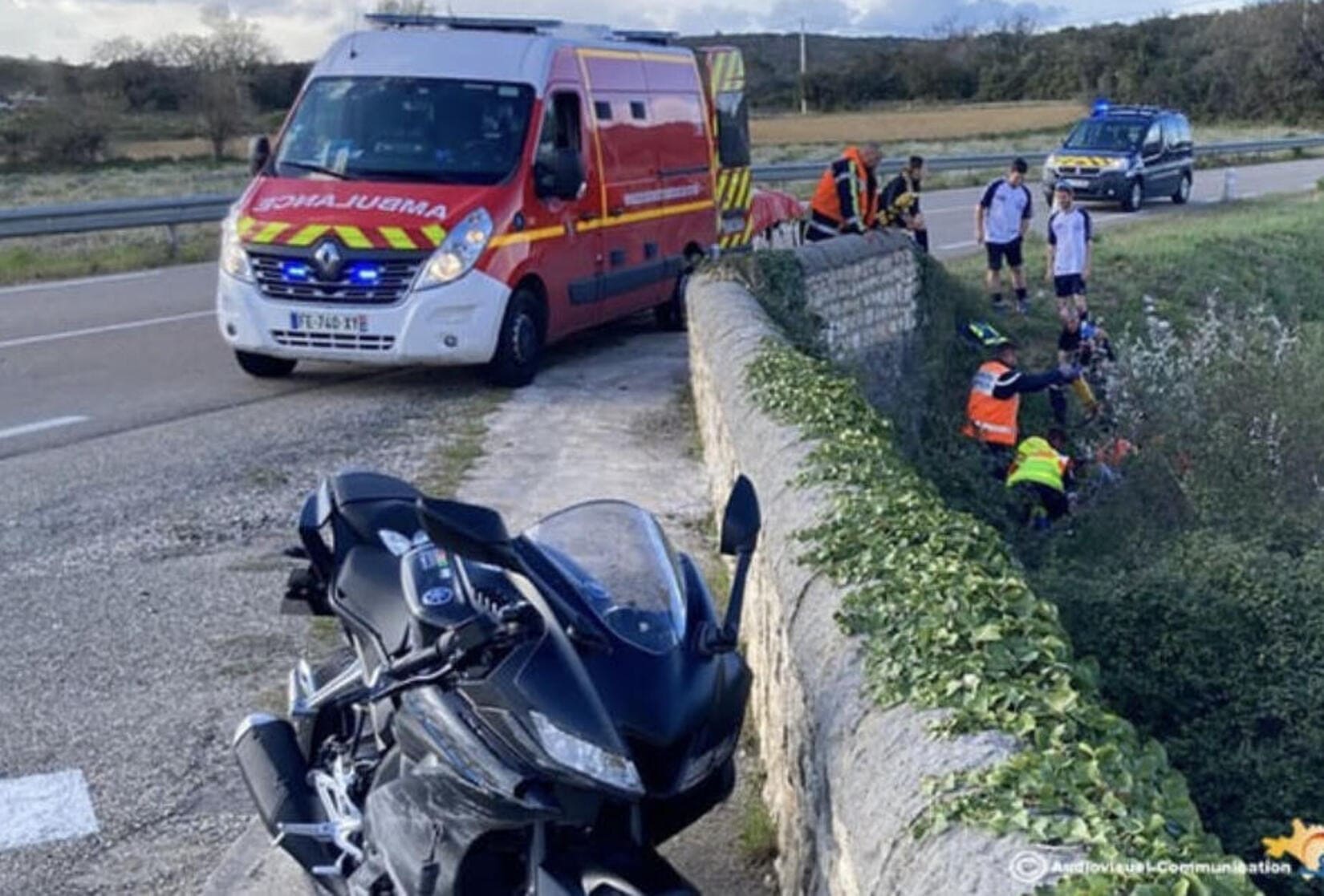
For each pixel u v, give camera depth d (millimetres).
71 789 5336
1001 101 79062
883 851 2922
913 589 4043
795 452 5875
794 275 14344
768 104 77688
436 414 11375
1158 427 16484
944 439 17234
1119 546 13617
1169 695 7805
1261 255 27156
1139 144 34438
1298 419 15812
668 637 3330
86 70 44875
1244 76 74688
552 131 12781
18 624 6844
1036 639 3674
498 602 3350
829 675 3787
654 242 14781
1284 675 7684
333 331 11695
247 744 4543
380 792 3650
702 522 8664
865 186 18250
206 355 13805
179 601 7180
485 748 3217
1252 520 13602
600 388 12531
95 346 14258
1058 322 21656
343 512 4422
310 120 12727
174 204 21469
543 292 12602
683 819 3422
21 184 35281
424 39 13117
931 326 19500
